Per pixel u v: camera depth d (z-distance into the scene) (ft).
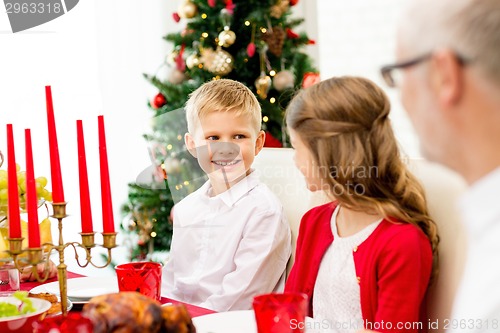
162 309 2.70
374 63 13.74
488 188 1.88
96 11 12.00
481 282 1.89
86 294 4.37
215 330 3.41
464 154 1.96
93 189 9.48
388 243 3.97
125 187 8.81
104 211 3.50
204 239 6.03
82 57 11.55
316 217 4.71
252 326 3.46
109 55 12.41
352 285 4.24
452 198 4.05
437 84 1.92
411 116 2.08
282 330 2.69
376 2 13.64
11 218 3.26
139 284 3.80
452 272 3.98
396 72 2.15
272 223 5.61
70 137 9.81
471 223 1.95
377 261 4.02
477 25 1.82
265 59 10.10
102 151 3.51
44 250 3.52
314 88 4.17
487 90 1.82
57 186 3.45
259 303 2.73
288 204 5.76
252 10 10.19
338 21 13.99
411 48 2.00
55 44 11.04
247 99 6.06
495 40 1.80
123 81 12.74
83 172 3.47
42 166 9.54
